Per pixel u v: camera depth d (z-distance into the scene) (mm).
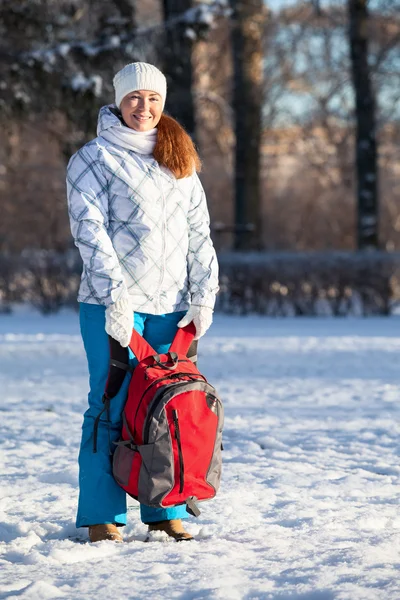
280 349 18922
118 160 5816
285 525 6133
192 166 6027
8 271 31469
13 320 28562
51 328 25109
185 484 5480
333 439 9508
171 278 5906
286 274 30016
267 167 60562
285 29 44375
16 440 9406
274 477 7645
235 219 35875
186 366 5812
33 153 54875
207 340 20984
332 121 55219
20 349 19141
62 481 7625
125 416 5637
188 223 6094
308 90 52312
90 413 5848
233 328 24828
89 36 29109
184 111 31172
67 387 13516
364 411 11305
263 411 11273
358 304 30016
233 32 35594
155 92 5902
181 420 5457
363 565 4852
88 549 5320
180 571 4824
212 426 5574
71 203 5742
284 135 56969
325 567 4805
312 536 5617
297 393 12797
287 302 30109
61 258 31547
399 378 14375
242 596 4391
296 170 65812
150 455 5434
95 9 28312
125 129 5863
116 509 5734
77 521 5773
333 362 16609
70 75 26953
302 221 63000
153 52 28609
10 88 27312
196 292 5973
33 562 5148
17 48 27609
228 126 54625
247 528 5887
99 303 5672
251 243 35219
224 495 6934
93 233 5602
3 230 56000
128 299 5551
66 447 9055
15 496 7023
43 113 28703
